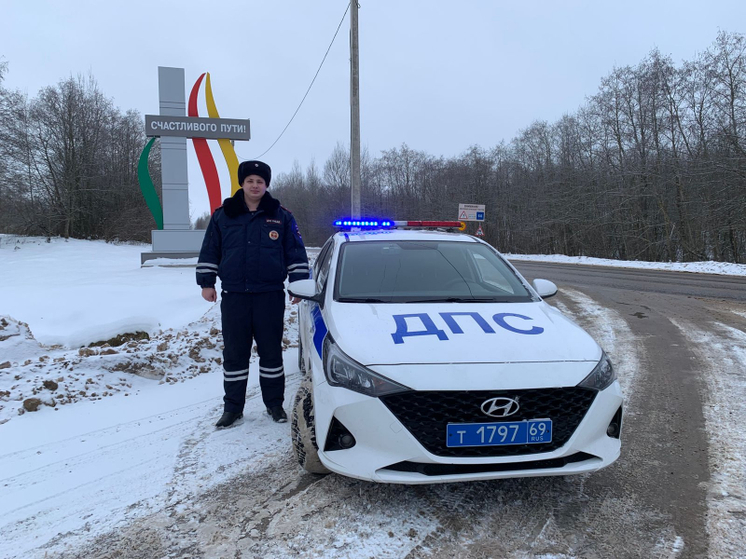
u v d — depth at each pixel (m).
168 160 18.91
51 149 32.78
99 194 35.12
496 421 2.26
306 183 64.50
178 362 5.32
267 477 2.90
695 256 28.08
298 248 3.96
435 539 2.26
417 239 4.07
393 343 2.51
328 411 2.41
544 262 25.03
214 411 4.06
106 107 37.03
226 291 3.69
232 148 19.50
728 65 24.52
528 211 41.72
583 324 7.64
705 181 25.94
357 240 4.03
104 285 11.95
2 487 2.82
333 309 3.07
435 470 2.26
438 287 3.39
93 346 6.23
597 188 33.72
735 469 2.91
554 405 2.34
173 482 2.86
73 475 2.96
